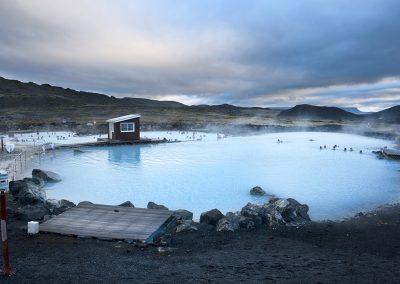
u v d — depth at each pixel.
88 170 32.41
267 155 42.22
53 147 43.03
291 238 15.02
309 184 26.92
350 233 15.70
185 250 13.21
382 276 10.87
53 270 10.73
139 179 28.59
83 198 22.95
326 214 19.42
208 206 21.38
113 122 51.56
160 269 11.12
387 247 13.94
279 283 10.19
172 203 22.00
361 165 35.59
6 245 10.24
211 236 15.04
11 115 109.56
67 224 15.12
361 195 23.64
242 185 26.58
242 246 13.88
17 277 10.07
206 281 10.20
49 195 23.50
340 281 10.42
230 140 59.25
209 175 30.33
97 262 11.55
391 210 19.69
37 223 14.31
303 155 42.25
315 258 12.59
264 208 17.77
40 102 169.62
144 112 129.75
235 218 16.67
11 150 40.38
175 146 50.72
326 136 67.94
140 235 14.00
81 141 53.28
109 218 15.85
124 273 10.66
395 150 41.91
